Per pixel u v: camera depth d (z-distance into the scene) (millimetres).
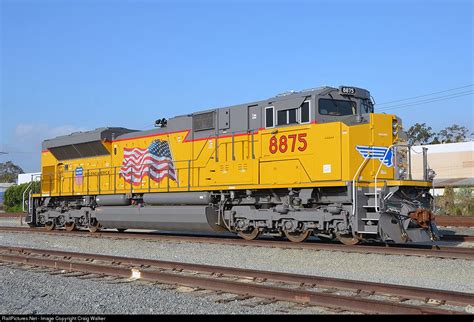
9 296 8609
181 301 7859
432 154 48000
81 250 16109
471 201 31438
